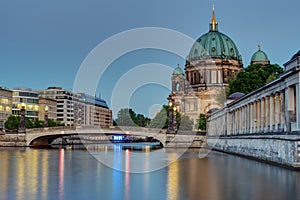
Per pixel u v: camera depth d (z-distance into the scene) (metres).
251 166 56.47
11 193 34.41
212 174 47.06
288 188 35.94
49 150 111.75
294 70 55.81
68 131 137.12
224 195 32.78
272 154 61.06
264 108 77.69
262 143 67.69
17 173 49.25
